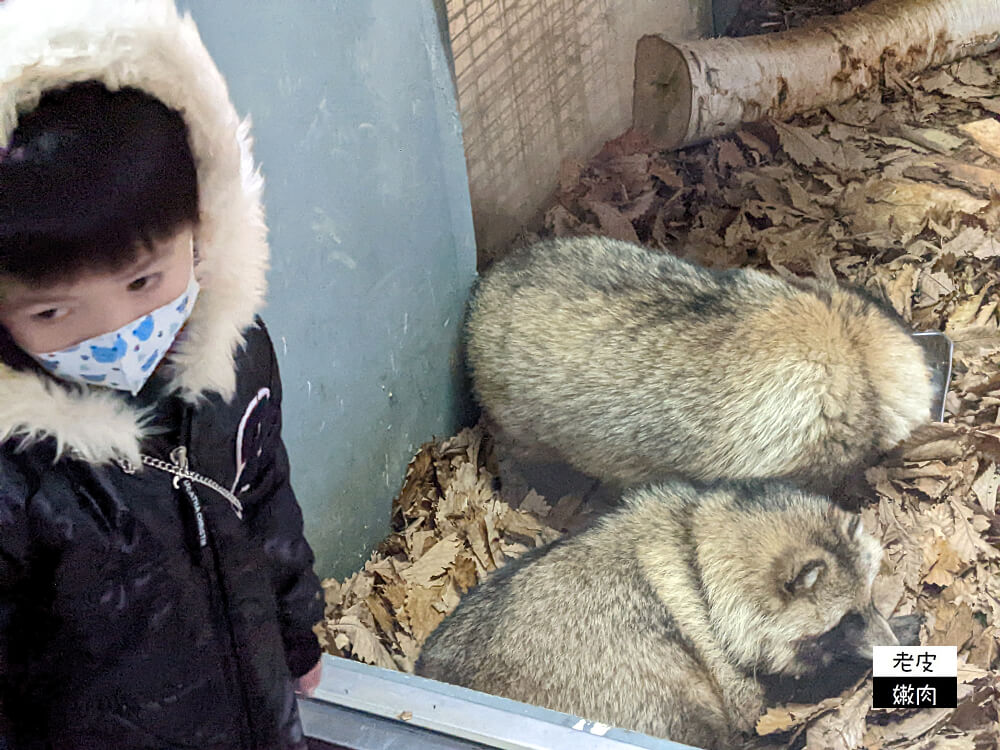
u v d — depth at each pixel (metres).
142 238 0.82
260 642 1.16
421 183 2.04
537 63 2.15
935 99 2.28
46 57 0.73
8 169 0.74
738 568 1.78
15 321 0.83
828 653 1.71
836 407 1.95
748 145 2.29
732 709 1.72
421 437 2.26
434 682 1.62
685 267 2.20
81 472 0.91
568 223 2.32
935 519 1.85
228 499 1.06
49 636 0.98
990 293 2.08
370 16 1.73
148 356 0.92
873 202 2.19
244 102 1.45
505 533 2.07
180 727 1.11
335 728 1.57
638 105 2.27
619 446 2.09
